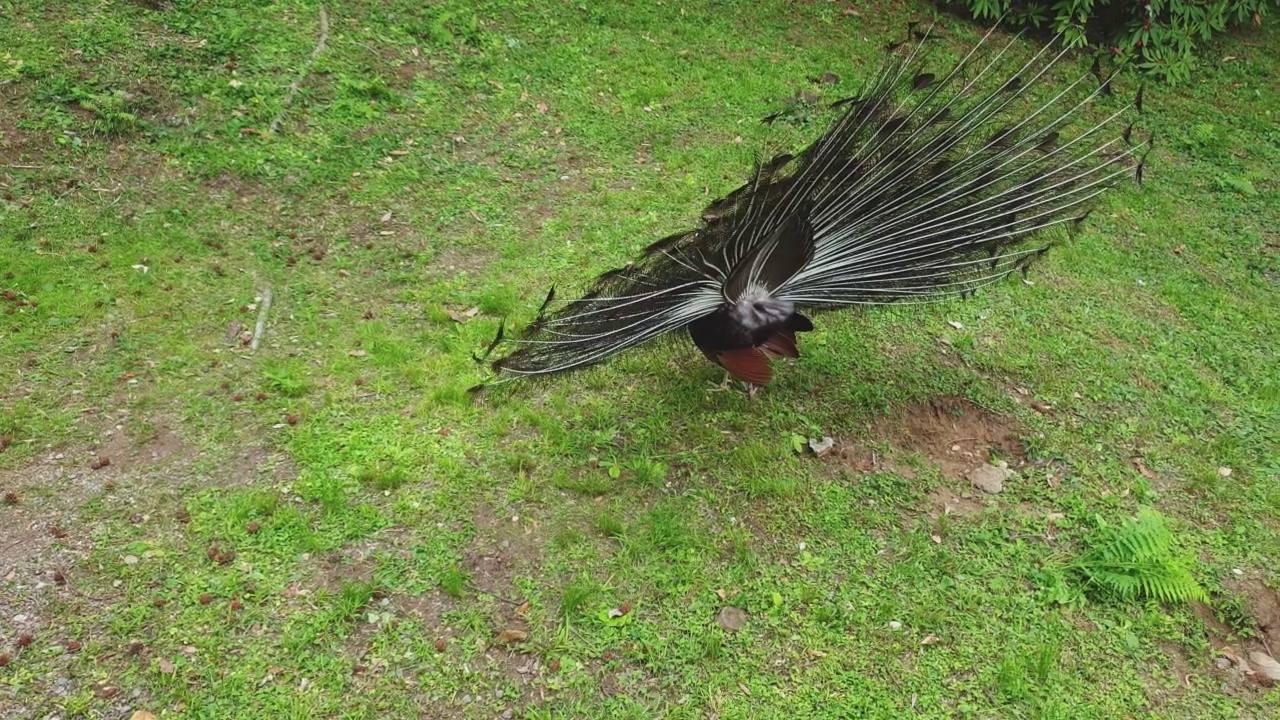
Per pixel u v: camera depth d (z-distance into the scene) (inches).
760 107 359.9
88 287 232.4
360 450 195.9
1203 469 214.5
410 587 168.7
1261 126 391.2
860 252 202.1
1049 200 205.6
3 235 243.4
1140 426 225.9
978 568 183.9
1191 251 308.8
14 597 157.0
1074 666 166.6
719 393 222.7
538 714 149.9
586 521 185.6
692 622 168.1
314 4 362.0
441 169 304.7
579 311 184.2
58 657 149.5
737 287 190.4
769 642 165.8
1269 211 335.3
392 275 256.1
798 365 235.5
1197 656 170.6
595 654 160.9
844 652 165.2
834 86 380.2
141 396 203.5
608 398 219.8
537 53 373.4
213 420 199.8
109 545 168.9
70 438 190.1
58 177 265.3
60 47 303.1
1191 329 268.4
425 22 370.3
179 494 181.0
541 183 304.8
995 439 220.1
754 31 420.2
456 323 238.7
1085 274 288.8
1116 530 187.3
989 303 270.1
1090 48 424.8
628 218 289.1
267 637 157.2
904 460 209.5
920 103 196.2
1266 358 258.4
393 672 154.6
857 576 179.9
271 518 177.8
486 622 164.4
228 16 343.3
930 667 163.8
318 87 324.5
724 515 190.4
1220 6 424.8
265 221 269.9
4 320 217.2
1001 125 201.2
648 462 199.5
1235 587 185.5
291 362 219.1
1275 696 163.9
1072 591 180.2
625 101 353.4
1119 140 242.2
